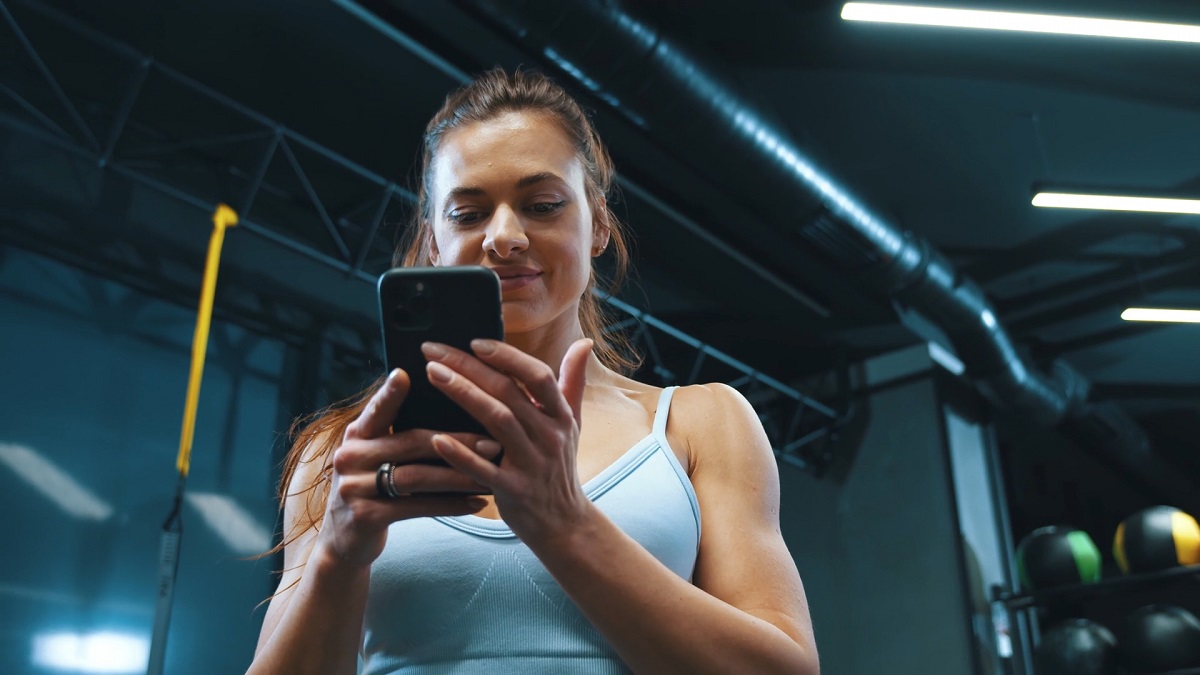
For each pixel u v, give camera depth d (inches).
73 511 192.7
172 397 212.2
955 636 280.8
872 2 167.3
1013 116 224.7
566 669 33.9
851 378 318.7
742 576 35.7
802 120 228.8
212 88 211.9
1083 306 297.4
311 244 233.8
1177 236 269.0
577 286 38.4
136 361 208.4
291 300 228.8
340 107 216.2
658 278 268.2
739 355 312.3
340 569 30.7
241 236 222.2
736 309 286.0
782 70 211.0
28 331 194.1
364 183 235.6
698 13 188.1
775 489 38.8
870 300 281.4
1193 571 245.4
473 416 28.1
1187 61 199.3
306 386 229.5
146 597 198.4
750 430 38.9
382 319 29.3
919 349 309.9
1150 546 252.1
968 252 281.0
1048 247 276.5
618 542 30.5
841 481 311.6
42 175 196.7
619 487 36.1
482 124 39.3
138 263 208.1
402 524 36.5
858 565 301.1
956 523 290.8
